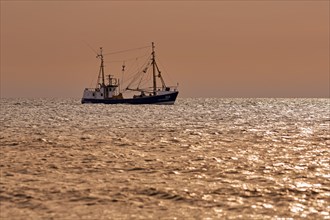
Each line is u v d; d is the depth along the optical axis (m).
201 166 74.44
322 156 87.56
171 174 66.69
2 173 66.38
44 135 132.00
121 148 100.69
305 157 86.06
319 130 154.75
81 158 83.62
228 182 60.62
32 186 57.03
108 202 49.38
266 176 65.25
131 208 47.12
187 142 114.44
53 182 59.84
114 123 189.50
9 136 127.94
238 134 138.50
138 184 58.91
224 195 52.94
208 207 47.66
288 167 73.56
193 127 168.75
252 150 97.56
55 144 107.81
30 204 48.28
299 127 169.00
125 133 141.12
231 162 79.25
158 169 71.25
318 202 49.84
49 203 48.75
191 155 88.94
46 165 74.56
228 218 43.81
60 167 72.62
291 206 48.16
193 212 45.81
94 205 48.12
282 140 119.81
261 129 159.00
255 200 50.66
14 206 47.50
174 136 131.62
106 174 66.38
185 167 73.38
